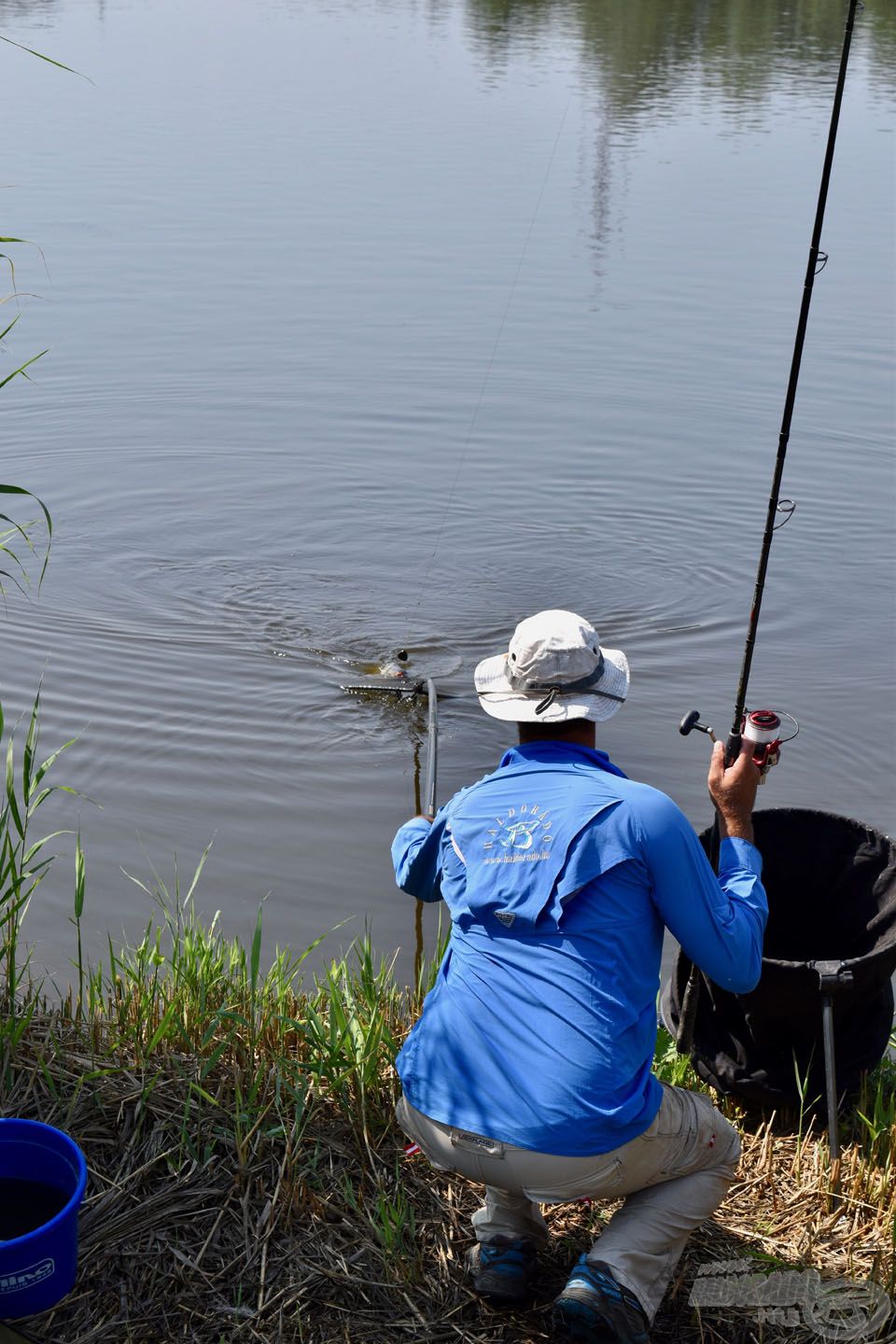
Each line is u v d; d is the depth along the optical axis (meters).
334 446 11.97
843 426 12.41
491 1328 3.10
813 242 3.72
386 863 6.15
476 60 35.25
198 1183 3.36
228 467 11.45
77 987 5.11
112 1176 3.35
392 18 45.53
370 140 24.44
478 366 13.76
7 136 23.86
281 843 6.28
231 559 9.85
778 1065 3.97
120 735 7.20
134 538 10.15
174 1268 3.13
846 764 7.13
